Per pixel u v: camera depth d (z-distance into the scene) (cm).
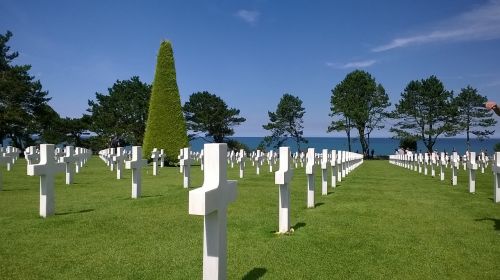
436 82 5269
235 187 419
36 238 590
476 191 1300
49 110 4788
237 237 619
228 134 6053
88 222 697
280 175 631
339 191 1239
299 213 829
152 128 2589
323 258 518
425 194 1192
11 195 1009
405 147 5606
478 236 640
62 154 2080
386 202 999
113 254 520
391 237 628
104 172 1820
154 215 765
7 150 2167
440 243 595
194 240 589
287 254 532
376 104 5531
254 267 480
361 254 537
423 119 5291
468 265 497
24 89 3966
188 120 5894
